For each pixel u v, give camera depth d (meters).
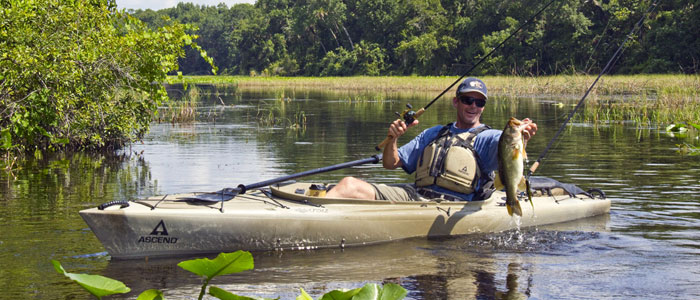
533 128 4.80
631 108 20.39
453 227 5.67
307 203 5.44
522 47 59.28
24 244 5.10
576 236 5.59
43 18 9.61
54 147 11.41
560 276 4.43
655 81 31.66
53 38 9.60
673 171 8.75
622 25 53.59
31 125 9.80
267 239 5.12
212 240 4.99
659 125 15.55
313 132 14.91
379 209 5.48
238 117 19.56
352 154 10.92
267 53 92.69
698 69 47.06
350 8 87.44
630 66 51.62
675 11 50.25
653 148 11.30
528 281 4.32
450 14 76.12
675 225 5.91
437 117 18.84
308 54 87.81
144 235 4.81
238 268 2.00
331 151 11.36
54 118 10.09
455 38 70.44
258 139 13.45
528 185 4.63
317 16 84.56
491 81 40.59
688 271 4.54
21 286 4.10
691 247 5.17
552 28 58.47
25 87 9.55
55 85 9.80
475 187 5.80
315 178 8.35
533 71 57.47
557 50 56.84
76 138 11.31
